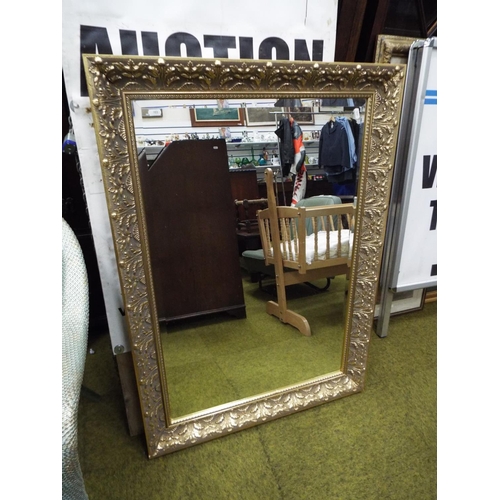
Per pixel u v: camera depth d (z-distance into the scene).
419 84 1.18
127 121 0.72
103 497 0.84
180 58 0.71
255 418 1.03
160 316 0.96
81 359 0.54
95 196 0.83
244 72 0.76
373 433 1.01
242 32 0.85
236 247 1.06
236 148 0.94
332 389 1.14
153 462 0.93
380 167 0.96
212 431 0.99
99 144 0.71
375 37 1.18
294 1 0.87
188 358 1.04
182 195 0.93
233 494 0.84
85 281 0.62
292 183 1.02
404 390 1.19
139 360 0.87
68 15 0.71
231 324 1.10
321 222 1.08
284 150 0.97
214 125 0.89
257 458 0.93
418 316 1.74
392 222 1.38
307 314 1.16
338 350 1.19
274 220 1.05
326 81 0.84
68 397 0.48
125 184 0.75
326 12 0.90
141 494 0.84
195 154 0.91
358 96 0.88
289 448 0.96
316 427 1.04
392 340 1.52
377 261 1.07
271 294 1.13
